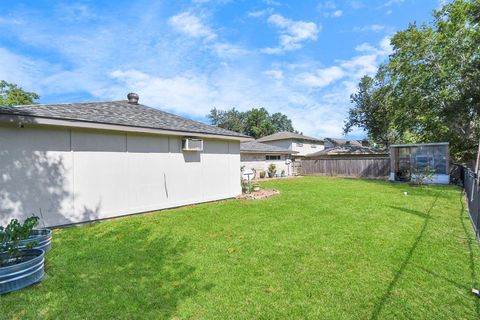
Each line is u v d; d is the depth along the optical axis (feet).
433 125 66.03
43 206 19.53
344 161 71.82
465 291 10.72
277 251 15.07
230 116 184.44
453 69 59.36
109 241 17.15
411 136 81.76
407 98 67.41
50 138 19.92
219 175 32.60
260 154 70.38
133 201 24.48
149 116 29.35
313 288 11.02
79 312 9.48
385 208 26.61
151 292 10.81
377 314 9.33
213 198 31.65
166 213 25.17
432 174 49.14
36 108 20.58
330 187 45.24
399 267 12.86
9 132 18.25
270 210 25.90
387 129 95.40
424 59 63.82
